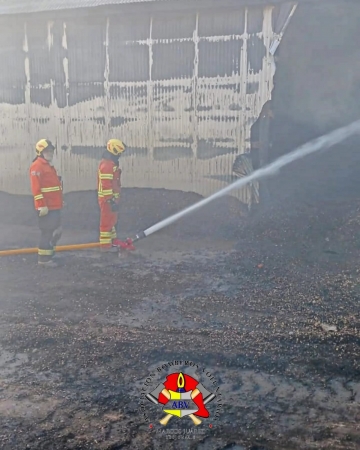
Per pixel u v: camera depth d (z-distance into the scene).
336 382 4.05
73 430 3.56
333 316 5.23
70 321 5.30
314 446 3.35
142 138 9.95
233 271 6.83
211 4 8.86
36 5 10.19
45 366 4.41
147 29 9.53
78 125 10.44
